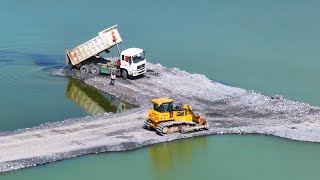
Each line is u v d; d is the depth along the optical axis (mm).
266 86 55906
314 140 41906
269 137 42750
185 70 61031
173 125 42281
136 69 55906
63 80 57281
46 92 53656
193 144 41625
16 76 57969
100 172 36625
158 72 58562
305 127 43875
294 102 48750
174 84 55031
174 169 37375
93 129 42812
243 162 38719
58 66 61438
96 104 50562
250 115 46500
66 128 42781
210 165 38125
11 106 49375
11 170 36156
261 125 44344
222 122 44938
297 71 60344
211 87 54406
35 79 57281
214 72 60375
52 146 39375
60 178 35562
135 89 53469
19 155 37719
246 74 59656
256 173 36875
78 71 58719
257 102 49531
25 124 44969
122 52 56125
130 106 49875
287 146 41281
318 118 45469
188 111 43062
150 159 38844
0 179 35094
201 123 43219
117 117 45594
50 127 42938
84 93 53531
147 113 46719
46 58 64062
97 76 57656
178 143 41562
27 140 40156
